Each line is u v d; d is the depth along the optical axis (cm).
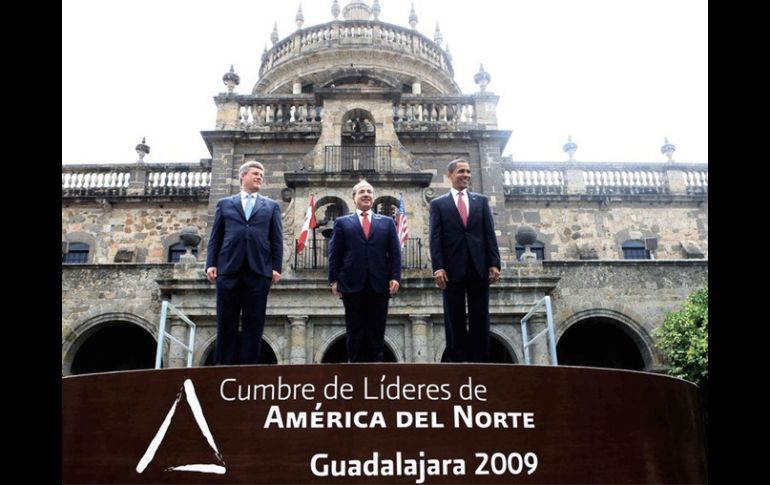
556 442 619
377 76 2744
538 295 1844
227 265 922
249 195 968
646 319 1969
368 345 944
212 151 2336
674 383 679
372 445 609
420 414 620
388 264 960
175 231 2483
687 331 1759
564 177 2617
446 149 2333
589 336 2225
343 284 939
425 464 605
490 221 955
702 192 2598
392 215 2059
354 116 2262
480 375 635
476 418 620
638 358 2166
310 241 1977
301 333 1802
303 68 3030
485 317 932
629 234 2542
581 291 1981
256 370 635
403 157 2166
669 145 2748
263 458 607
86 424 618
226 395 627
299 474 601
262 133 2309
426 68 3083
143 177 2558
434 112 2417
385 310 950
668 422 652
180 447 612
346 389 627
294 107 2405
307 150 2325
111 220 2497
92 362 2162
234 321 919
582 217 2553
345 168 2162
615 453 622
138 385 632
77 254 2464
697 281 2005
